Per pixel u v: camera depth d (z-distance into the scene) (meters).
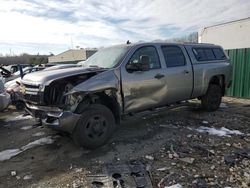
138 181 3.61
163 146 4.89
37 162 4.39
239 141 5.11
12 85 8.38
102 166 4.14
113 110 5.20
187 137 5.35
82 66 5.63
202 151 4.62
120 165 4.14
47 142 5.29
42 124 4.82
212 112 7.52
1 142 5.39
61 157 4.56
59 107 4.55
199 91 6.92
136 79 5.32
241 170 3.90
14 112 8.22
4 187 3.61
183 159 4.30
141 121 6.57
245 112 7.55
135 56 5.46
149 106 5.67
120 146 4.95
